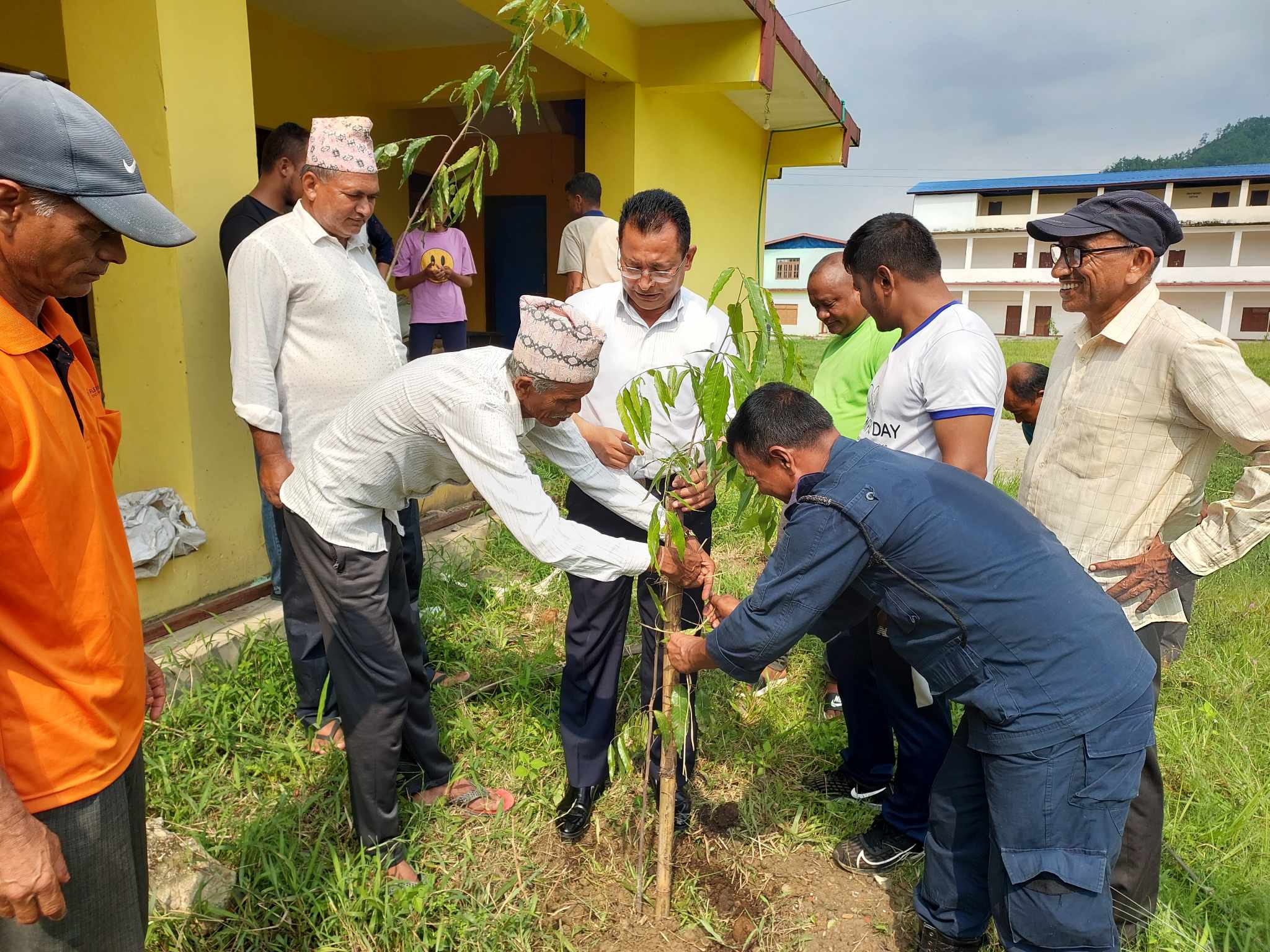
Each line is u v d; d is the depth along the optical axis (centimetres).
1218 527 213
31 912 133
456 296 615
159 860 224
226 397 364
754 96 936
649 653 286
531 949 232
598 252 566
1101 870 192
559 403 215
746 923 246
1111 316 236
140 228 139
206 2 342
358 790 246
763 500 234
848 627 249
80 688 146
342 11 675
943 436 239
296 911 233
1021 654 193
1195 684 366
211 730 296
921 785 260
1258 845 263
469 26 709
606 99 684
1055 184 4072
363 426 225
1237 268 3722
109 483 164
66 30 336
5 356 132
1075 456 243
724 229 1000
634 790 297
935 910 226
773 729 340
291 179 334
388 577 247
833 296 346
